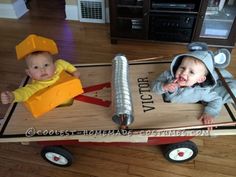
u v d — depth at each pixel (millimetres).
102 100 1015
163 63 1211
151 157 1112
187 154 1029
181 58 946
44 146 1039
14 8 2355
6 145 1182
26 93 900
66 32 2156
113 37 1930
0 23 2314
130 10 1923
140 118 923
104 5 2203
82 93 1048
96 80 1125
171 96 984
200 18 1699
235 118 914
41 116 949
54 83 955
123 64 1069
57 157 1035
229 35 1741
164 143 996
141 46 1936
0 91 1500
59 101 974
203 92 936
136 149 1148
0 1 2328
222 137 1188
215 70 1010
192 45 980
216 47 1837
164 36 1874
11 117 955
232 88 979
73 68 1085
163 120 913
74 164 1093
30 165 1098
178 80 943
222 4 1747
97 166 1086
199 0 1704
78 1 2234
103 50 1896
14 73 1649
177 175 1040
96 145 1057
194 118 916
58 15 2453
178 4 1724
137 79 1113
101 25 2271
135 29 1928
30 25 2275
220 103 925
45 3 2699
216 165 1071
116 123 896
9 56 1823
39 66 900
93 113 956
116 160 1106
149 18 1816
